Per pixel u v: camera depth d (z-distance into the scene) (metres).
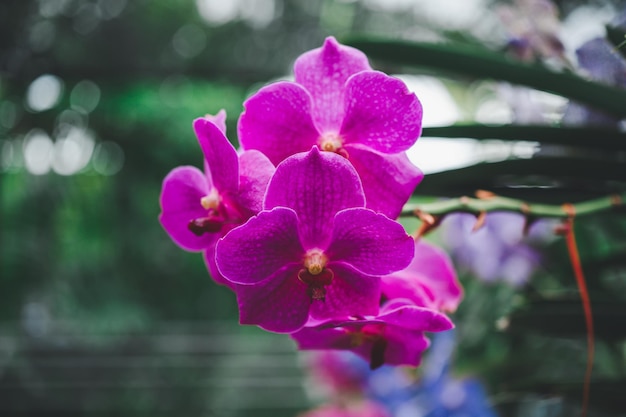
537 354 0.61
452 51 0.36
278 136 0.28
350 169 0.26
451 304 0.33
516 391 0.39
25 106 1.79
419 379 0.71
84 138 1.91
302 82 0.29
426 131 0.34
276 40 2.15
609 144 0.36
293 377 1.74
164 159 1.94
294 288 0.28
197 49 2.14
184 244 0.31
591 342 0.35
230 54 2.15
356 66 0.29
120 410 1.73
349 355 0.80
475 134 0.34
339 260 0.27
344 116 0.28
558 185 0.39
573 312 0.38
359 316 0.28
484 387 0.64
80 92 1.86
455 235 0.65
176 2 2.06
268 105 0.28
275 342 1.76
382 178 0.28
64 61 1.75
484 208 0.32
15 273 1.95
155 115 1.89
